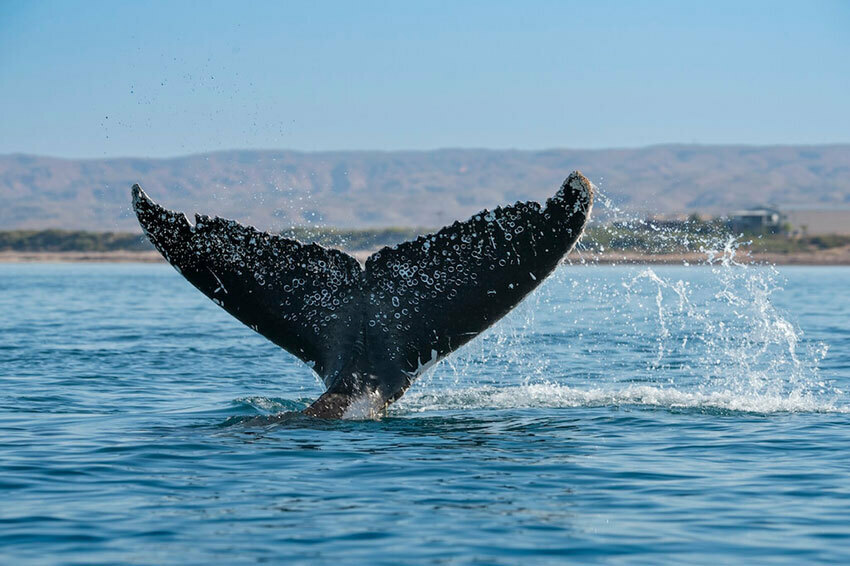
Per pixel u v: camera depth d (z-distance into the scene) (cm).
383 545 1852
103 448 2541
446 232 2680
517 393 3334
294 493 2153
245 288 2678
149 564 1762
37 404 3281
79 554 1811
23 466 2369
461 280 2659
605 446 2591
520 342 5244
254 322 2688
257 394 3578
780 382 3866
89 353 4928
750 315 7306
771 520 2019
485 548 1845
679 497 2159
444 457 2431
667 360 4541
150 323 7194
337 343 2741
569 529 1948
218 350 5172
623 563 1786
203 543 1861
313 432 2644
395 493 2156
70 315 7956
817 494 2192
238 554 1806
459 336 2677
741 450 2569
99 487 2203
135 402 3344
